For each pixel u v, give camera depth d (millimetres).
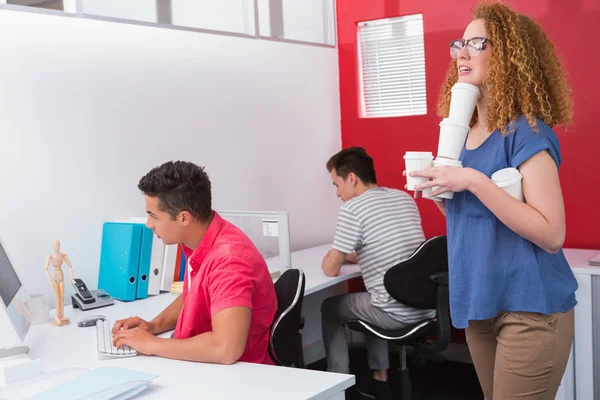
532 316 1634
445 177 1636
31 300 2227
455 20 3707
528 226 1564
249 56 3619
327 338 3230
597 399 2848
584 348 2859
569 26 3408
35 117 2654
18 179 2605
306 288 2850
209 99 3395
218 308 1693
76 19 2795
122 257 2684
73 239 2795
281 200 3832
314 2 4039
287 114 3871
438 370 3752
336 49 4219
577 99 3416
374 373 3375
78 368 1700
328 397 1457
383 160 4082
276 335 1991
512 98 1640
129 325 2006
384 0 3973
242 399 1402
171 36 3199
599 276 2811
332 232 4234
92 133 2859
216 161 3436
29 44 2631
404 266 2779
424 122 3887
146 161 3088
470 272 1709
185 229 1832
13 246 2592
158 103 3139
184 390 1476
